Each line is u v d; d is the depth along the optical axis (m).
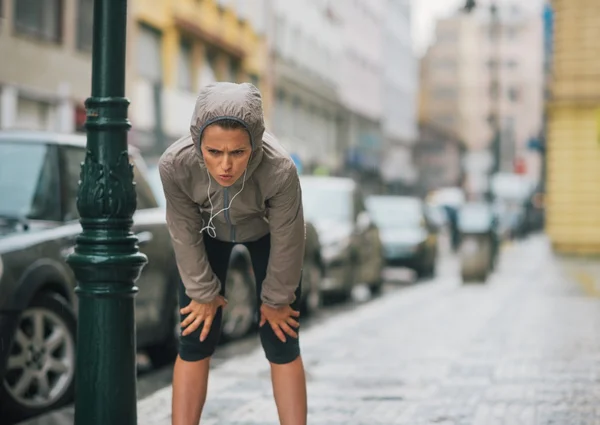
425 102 116.19
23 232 6.79
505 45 115.25
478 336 10.63
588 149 32.78
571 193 32.97
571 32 32.69
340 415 6.27
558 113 32.97
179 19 33.47
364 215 17.38
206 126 3.84
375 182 70.25
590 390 7.12
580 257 32.06
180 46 34.66
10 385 6.40
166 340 8.88
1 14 23.23
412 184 82.62
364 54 69.50
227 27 39.66
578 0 32.56
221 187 4.12
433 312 13.76
